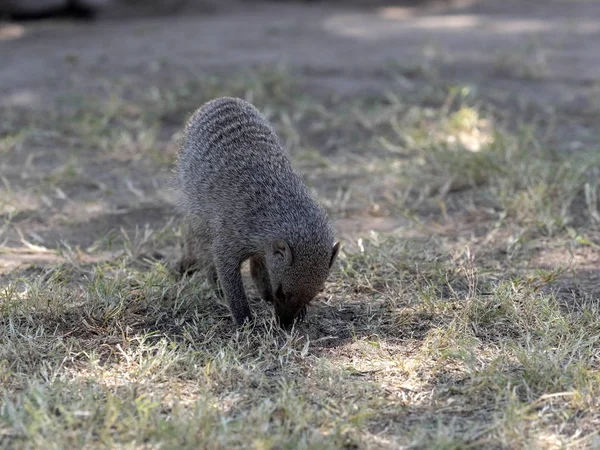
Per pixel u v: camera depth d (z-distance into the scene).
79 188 13.30
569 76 18.98
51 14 27.03
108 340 8.59
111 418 6.72
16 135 15.45
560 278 10.04
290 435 6.85
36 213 12.23
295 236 8.46
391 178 13.51
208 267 9.70
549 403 7.36
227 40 23.16
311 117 16.55
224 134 9.54
